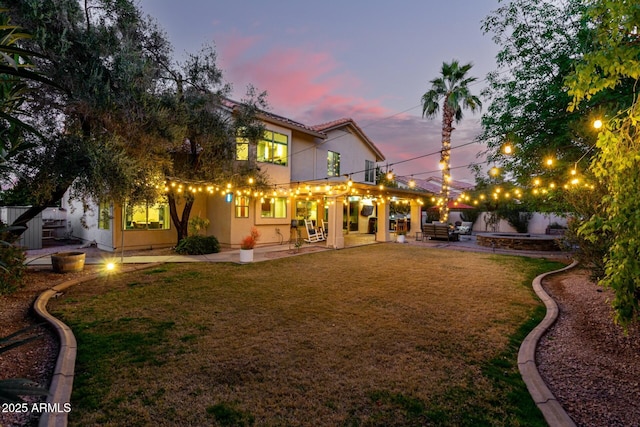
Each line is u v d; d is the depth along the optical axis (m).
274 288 6.57
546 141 7.22
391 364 3.41
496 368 3.35
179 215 13.02
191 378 3.09
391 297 5.96
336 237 13.06
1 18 2.44
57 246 13.24
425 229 17.14
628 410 2.67
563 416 2.54
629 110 2.71
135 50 7.14
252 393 2.86
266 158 13.34
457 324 4.60
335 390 2.92
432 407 2.68
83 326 4.39
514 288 6.68
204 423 2.46
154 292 6.19
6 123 5.45
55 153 5.84
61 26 5.80
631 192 2.77
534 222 22.47
